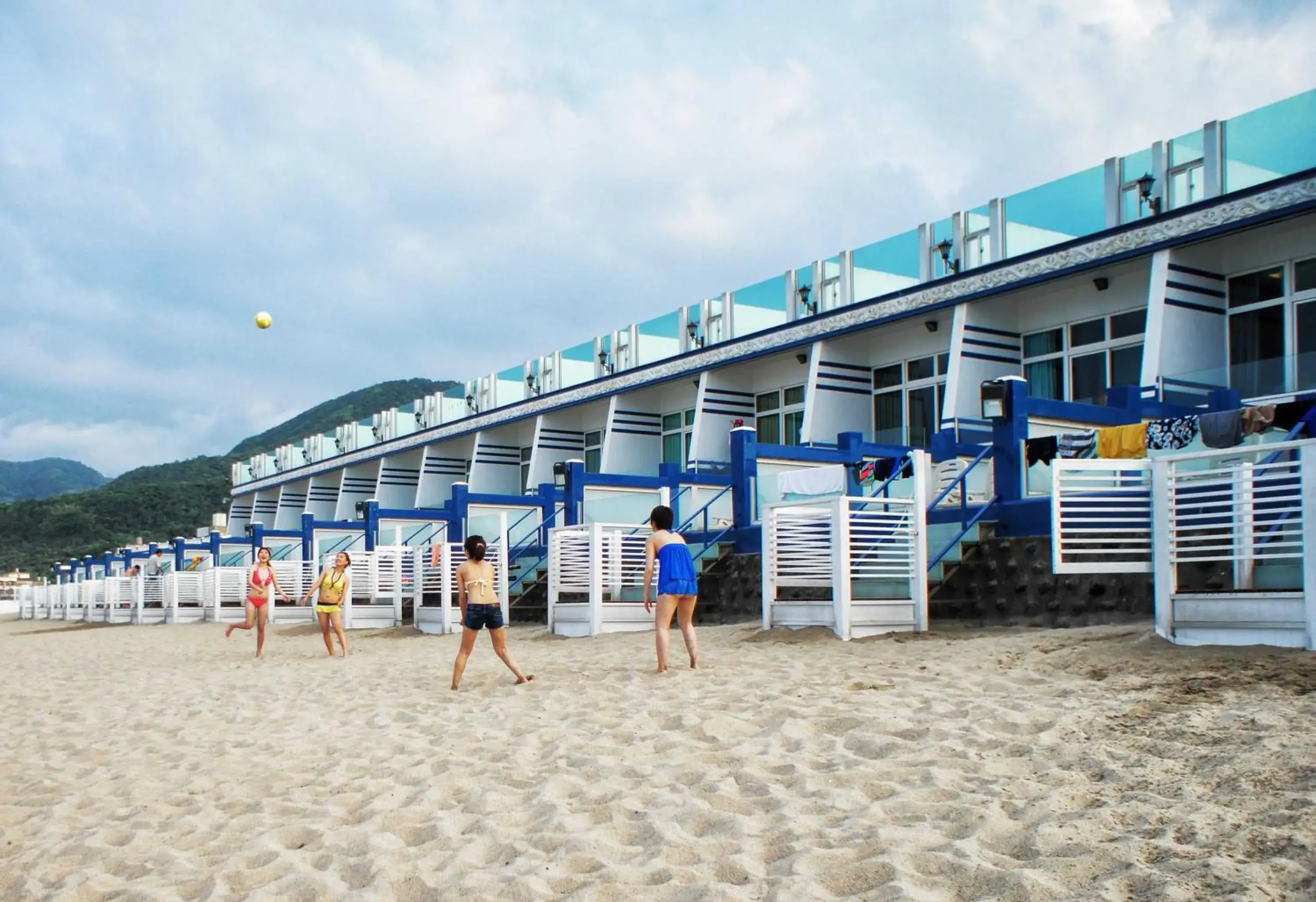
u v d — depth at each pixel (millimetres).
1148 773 5184
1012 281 20516
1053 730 6133
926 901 4035
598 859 5000
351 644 19234
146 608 35156
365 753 7750
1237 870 3910
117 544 111125
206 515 118125
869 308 23594
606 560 16578
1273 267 17672
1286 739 5254
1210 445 12438
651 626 16625
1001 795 5191
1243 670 7043
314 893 4953
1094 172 19234
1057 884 4070
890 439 23203
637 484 20781
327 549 30203
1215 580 10445
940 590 13336
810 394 24672
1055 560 10234
